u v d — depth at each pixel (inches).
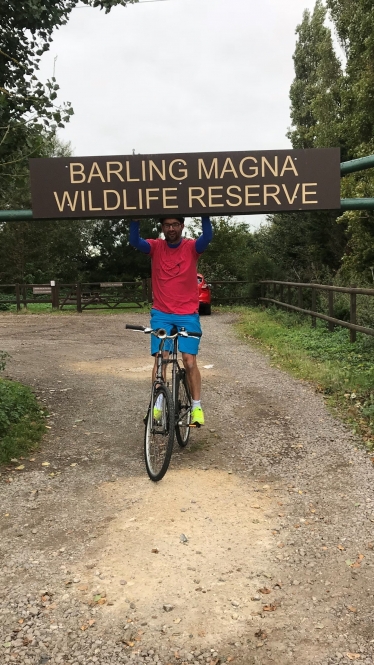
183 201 173.9
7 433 188.7
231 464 170.9
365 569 114.3
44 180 174.1
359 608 102.5
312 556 119.2
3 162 192.7
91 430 205.8
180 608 102.9
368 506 141.0
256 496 148.3
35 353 376.2
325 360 316.2
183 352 164.7
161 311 167.6
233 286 789.2
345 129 685.9
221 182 173.8
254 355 364.2
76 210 174.6
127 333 493.7
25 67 194.2
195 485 155.1
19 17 186.4
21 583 110.8
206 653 92.0
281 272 754.8
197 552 121.0
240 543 124.6
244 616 100.7
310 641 94.5
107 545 124.3
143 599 105.4
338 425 205.2
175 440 193.0
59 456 179.3
